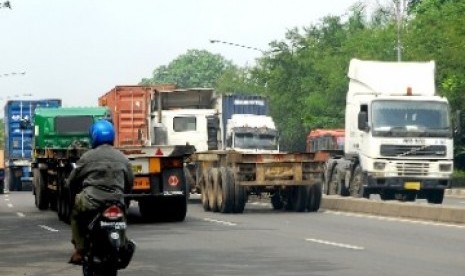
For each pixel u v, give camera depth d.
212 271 23.33
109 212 18.48
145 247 29.75
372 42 120.00
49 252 29.16
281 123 144.50
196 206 55.53
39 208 54.09
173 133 65.12
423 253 27.08
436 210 40.53
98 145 19.69
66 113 53.50
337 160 63.97
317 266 24.02
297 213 47.16
